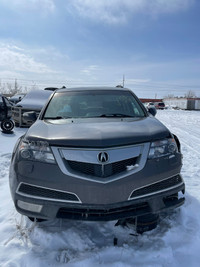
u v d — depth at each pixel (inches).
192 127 458.3
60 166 77.9
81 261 74.8
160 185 84.7
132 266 73.2
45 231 90.3
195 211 106.5
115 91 140.8
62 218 78.6
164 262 75.3
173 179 88.5
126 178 77.7
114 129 87.8
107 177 76.6
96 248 82.1
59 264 74.5
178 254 79.3
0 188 137.9
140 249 80.9
